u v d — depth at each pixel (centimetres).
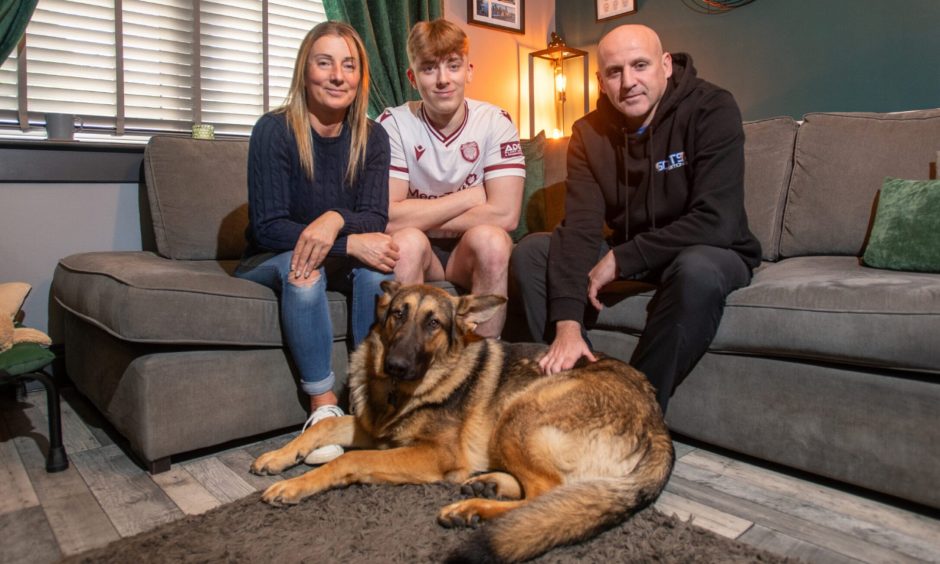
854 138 267
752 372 200
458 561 125
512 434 173
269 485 190
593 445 166
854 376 178
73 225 314
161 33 358
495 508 157
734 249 227
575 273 228
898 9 373
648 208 242
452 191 285
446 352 194
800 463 190
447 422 187
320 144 237
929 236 215
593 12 523
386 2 427
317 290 216
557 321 222
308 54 225
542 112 549
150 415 196
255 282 229
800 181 279
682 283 201
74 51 332
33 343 209
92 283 230
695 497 181
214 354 212
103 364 231
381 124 284
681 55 244
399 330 188
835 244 266
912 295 171
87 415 261
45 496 184
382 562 140
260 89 402
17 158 291
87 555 143
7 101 318
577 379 180
